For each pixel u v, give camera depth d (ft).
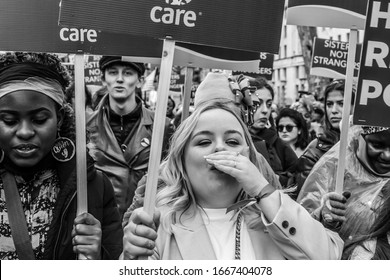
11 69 9.59
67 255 9.95
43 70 9.73
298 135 24.18
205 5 9.36
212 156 8.48
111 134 17.48
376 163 12.15
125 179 17.16
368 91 10.92
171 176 8.99
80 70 10.13
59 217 9.82
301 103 34.88
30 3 10.22
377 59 10.87
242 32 9.52
